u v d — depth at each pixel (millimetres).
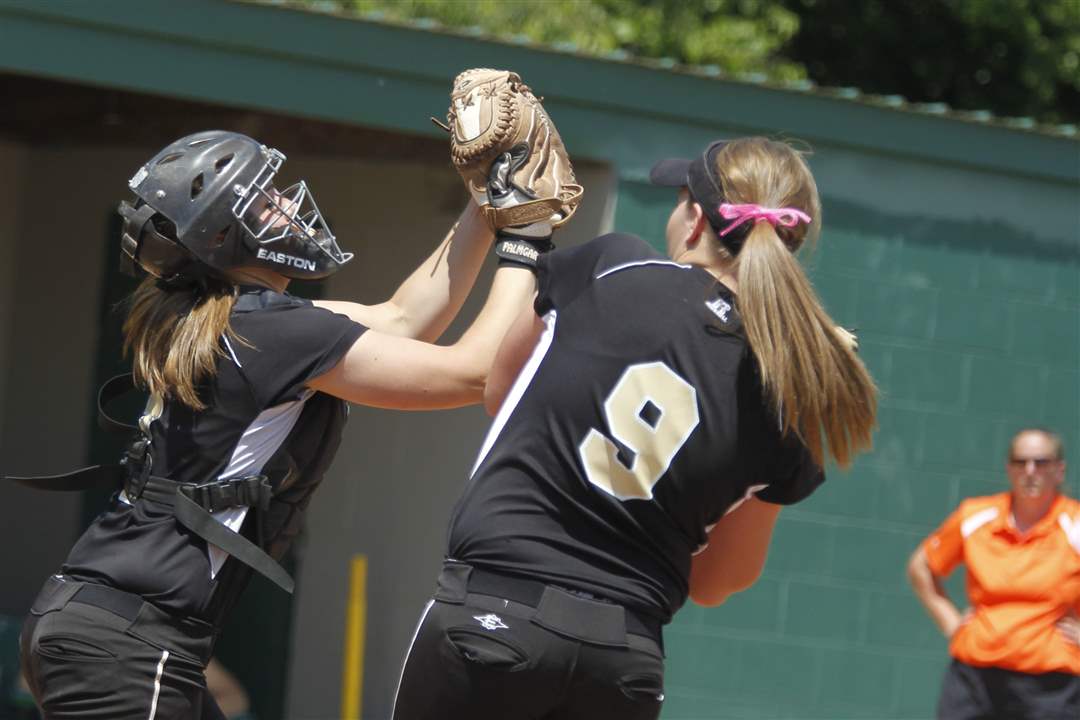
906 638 27188
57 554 32469
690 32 54688
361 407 31031
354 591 27859
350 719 27578
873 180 27109
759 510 10672
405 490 29906
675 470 9727
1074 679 21344
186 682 10727
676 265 10070
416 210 29734
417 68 24141
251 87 23375
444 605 9742
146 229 10984
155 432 10930
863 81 64750
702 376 9734
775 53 60656
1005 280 27891
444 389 11008
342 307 12484
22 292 32906
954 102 65938
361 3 48312
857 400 9664
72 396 32438
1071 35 62531
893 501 27297
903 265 27312
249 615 31250
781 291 9531
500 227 11617
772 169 10039
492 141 11594
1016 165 27750
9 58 22141
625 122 25469
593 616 9555
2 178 32312
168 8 22797
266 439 10938
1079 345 28266
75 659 10477
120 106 29266
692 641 26312
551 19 50812
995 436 27797
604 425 9695
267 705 30906
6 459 32812
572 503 9711
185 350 10742
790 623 26719
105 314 32250
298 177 30656
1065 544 21547
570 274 10273
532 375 10055
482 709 9570
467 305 28219
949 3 60875
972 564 22109
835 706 26828
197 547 10797
